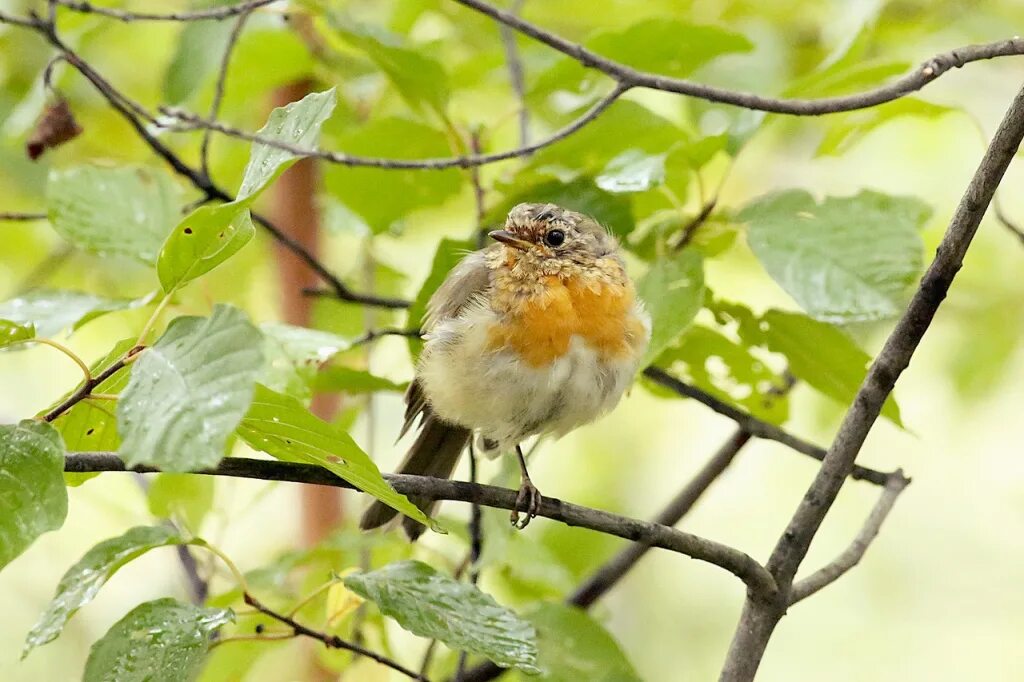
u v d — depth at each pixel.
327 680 11.91
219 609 7.73
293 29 12.30
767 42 13.70
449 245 10.27
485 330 9.36
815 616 18.02
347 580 7.83
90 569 7.28
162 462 5.21
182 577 11.93
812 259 8.74
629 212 10.18
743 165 16.27
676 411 18.61
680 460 18.52
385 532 9.98
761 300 16.89
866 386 7.73
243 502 13.73
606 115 9.72
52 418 6.20
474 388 9.43
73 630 14.71
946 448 18.81
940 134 16.86
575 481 17.58
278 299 13.77
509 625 7.66
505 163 12.25
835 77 9.84
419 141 10.46
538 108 12.53
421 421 10.50
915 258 8.65
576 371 9.36
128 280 15.39
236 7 8.66
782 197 9.23
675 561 17.81
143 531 7.54
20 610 14.87
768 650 17.81
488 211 10.72
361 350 12.66
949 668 17.50
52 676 14.49
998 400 16.83
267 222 10.72
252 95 13.11
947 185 16.88
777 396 10.74
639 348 9.61
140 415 5.38
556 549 14.48
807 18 14.74
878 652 17.73
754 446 18.72
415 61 9.76
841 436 7.80
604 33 10.02
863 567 18.25
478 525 10.20
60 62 11.55
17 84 13.52
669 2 13.94
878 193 9.14
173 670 7.31
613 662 9.61
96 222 9.38
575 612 9.80
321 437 6.22
